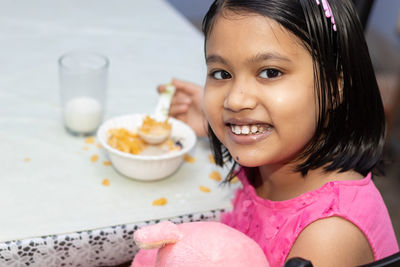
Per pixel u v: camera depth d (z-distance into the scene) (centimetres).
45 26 160
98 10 176
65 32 158
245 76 69
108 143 100
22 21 162
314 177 78
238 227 88
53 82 131
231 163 103
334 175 76
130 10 180
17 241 79
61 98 116
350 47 72
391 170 233
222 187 98
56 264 84
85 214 87
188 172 102
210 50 72
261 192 90
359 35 74
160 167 95
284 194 83
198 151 110
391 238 77
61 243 82
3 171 95
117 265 95
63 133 111
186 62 148
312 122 71
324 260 67
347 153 76
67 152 104
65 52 146
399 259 54
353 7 74
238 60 68
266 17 67
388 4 273
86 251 84
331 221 69
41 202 88
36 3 176
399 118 229
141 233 64
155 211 89
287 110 68
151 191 95
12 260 80
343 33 72
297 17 67
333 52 71
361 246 69
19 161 99
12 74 132
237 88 69
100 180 96
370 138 78
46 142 106
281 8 67
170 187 97
